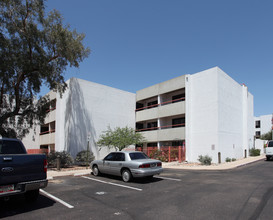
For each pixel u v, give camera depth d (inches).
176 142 898.1
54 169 560.1
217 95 757.3
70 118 730.2
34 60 571.8
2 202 256.4
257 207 227.6
